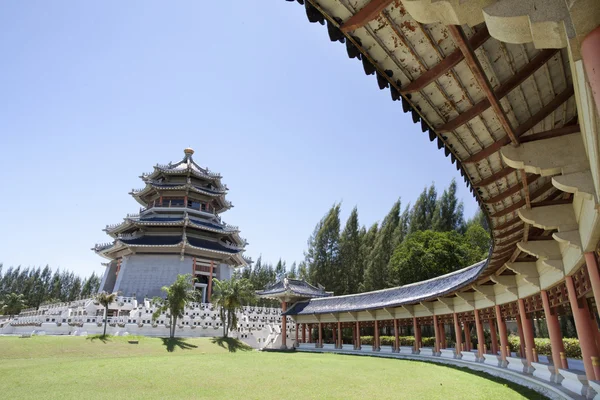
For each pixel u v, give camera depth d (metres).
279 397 15.09
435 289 28.91
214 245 58.50
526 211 10.51
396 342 34.59
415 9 3.88
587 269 10.87
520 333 22.59
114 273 59.41
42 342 29.59
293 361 27.83
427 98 6.24
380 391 16.22
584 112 5.18
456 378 19.70
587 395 11.84
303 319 45.44
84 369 20.39
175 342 35.25
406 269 46.62
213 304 43.06
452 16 3.88
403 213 66.38
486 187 9.32
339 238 65.69
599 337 13.41
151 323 39.44
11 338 30.62
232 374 20.64
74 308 43.25
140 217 57.78
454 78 5.79
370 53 5.33
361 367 24.78
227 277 59.25
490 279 20.62
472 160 7.95
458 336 27.36
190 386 17.19
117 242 53.84
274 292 46.47
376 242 62.47
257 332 46.22
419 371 22.78
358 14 4.59
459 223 58.31
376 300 36.88
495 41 5.11
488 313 24.33
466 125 6.95
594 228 8.48
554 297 15.30
